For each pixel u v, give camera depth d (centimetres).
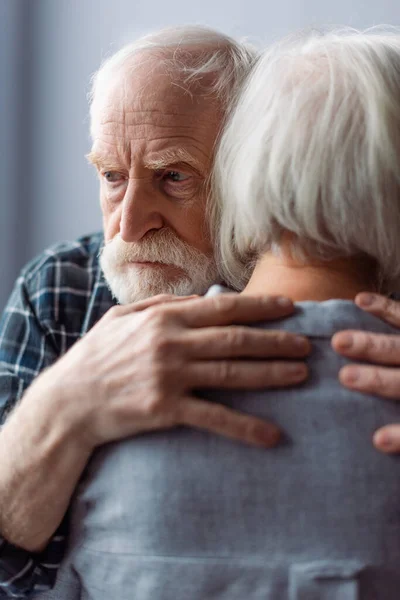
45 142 243
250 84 87
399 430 70
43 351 142
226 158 87
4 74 244
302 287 80
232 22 212
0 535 85
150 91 111
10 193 247
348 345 73
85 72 235
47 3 240
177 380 73
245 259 88
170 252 116
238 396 73
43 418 78
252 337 74
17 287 151
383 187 75
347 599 69
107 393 75
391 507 70
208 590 71
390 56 79
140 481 73
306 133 75
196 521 71
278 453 71
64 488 81
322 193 74
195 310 77
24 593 86
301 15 201
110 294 144
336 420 71
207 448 72
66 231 243
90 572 78
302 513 70
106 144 115
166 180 115
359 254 80
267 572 70
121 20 228
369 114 75
